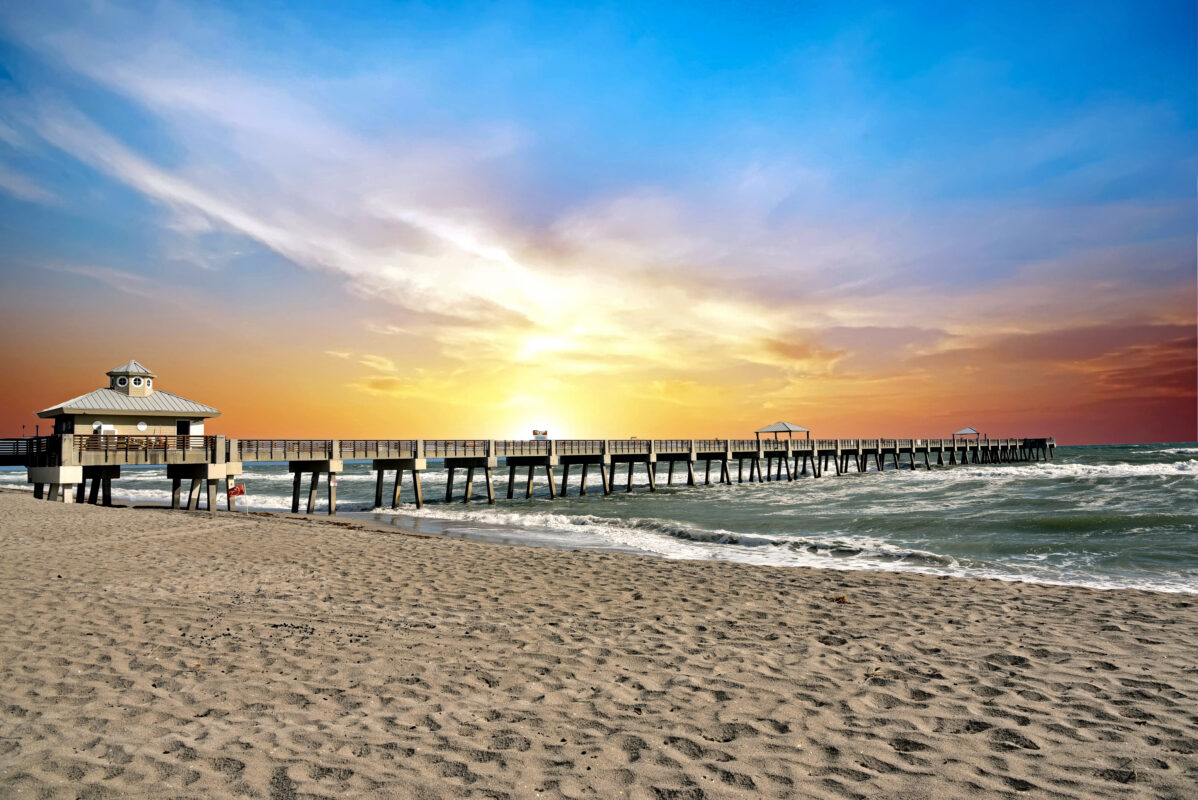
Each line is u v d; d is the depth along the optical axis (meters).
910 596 9.88
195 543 14.52
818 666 6.50
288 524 20.39
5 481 54.34
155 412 27.73
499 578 11.03
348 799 3.81
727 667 6.45
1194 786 4.07
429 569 11.78
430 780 4.07
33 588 9.26
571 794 3.93
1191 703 5.54
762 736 4.82
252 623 7.75
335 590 9.82
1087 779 4.18
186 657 6.44
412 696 5.56
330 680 5.90
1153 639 7.55
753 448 47.47
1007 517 21.22
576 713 5.23
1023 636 7.68
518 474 59.38
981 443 72.12
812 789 4.03
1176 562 14.18
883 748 4.64
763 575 11.58
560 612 8.66
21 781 3.91
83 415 26.39
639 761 4.39
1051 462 75.44
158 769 4.12
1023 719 5.20
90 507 22.67
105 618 7.76
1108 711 5.37
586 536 20.55
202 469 25.55
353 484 50.75
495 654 6.78
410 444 31.27
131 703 5.25
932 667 6.49
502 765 4.30
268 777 4.05
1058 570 13.63
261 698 5.44
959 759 4.47
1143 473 36.75
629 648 7.04
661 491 41.25
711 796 3.93
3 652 6.45
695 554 16.36
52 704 5.20
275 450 27.19
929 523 20.66
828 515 24.16
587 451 37.97
